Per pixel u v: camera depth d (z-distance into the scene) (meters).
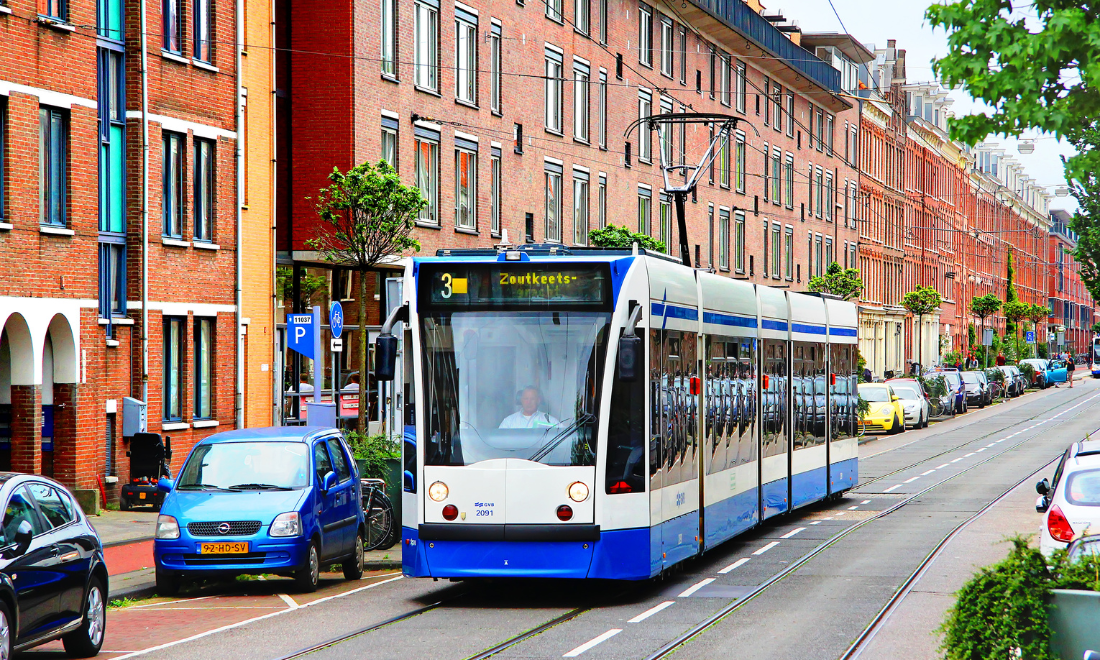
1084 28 9.49
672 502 15.35
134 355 25.58
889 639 12.32
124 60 25.64
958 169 112.00
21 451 23.05
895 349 91.06
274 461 16.78
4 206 22.41
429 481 14.16
